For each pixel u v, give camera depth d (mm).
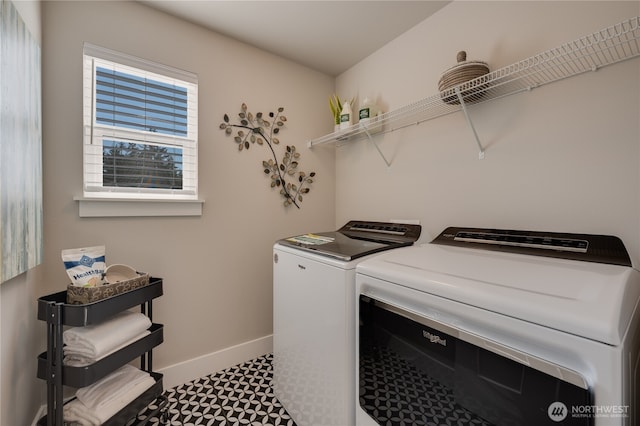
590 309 567
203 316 1840
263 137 2076
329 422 1177
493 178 1376
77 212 1436
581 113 1099
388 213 1959
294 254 1434
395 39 1910
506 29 1321
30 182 1095
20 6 1045
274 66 2121
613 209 1023
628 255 943
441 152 1614
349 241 1517
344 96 2377
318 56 2150
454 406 784
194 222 1800
